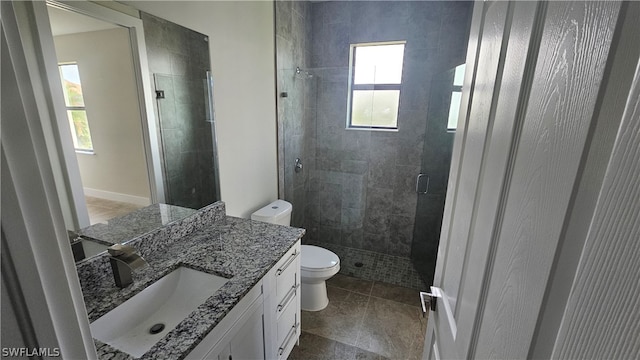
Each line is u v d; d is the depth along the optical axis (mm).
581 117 320
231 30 1808
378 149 2873
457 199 867
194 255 1347
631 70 260
